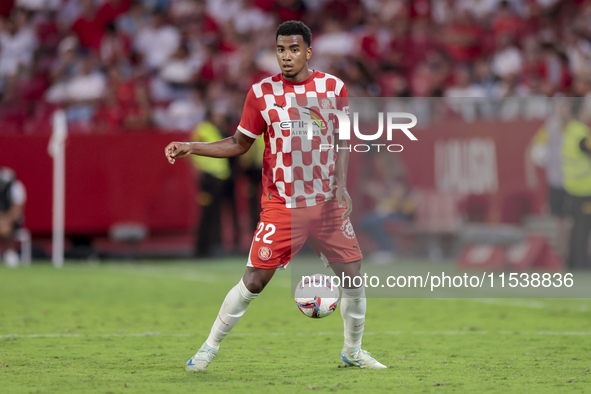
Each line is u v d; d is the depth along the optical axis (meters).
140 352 18.34
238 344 19.73
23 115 50.28
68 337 20.62
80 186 43.81
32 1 61.69
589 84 52.59
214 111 45.88
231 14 62.22
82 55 58.31
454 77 53.00
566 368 16.42
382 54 56.06
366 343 19.98
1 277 35.69
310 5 62.66
